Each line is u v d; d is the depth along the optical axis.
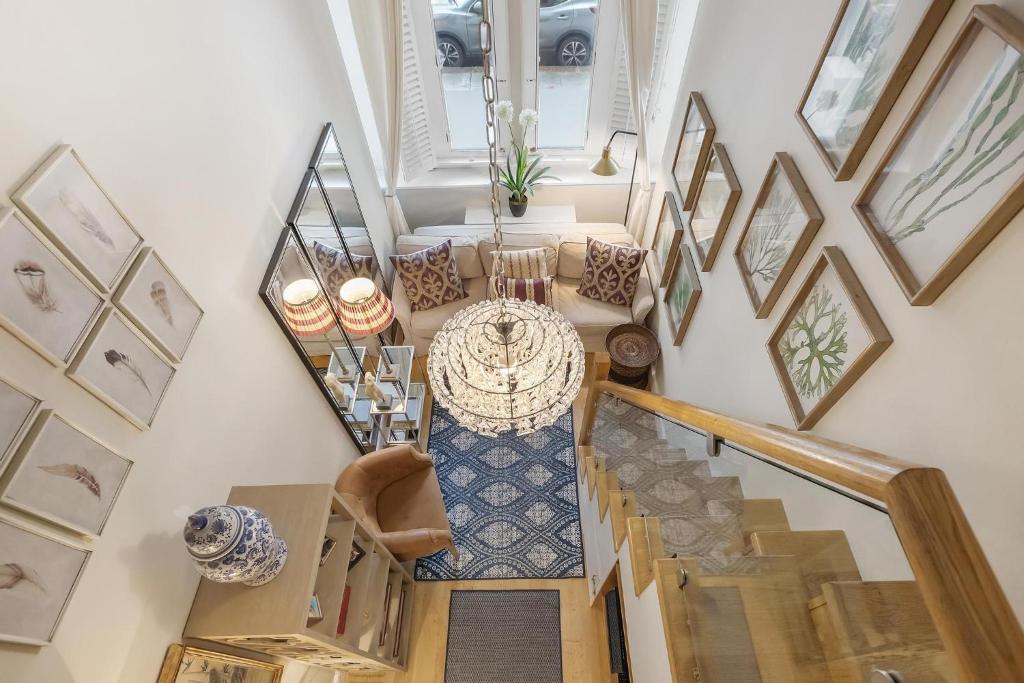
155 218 1.79
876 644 0.99
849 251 1.86
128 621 1.55
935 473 0.84
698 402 3.46
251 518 1.68
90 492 1.44
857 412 1.81
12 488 1.23
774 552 1.43
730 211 2.87
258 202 2.55
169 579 1.73
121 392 1.57
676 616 1.67
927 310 1.48
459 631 3.34
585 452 3.75
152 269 1.74
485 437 4.38
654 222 4.60
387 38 3.83
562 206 5.20
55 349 1.36
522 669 3.18
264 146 2.62
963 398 1.35
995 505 1.27
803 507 1.34
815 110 2.03
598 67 4.60
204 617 1.79
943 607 0.72
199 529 1.57
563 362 2.13
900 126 1.56
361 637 2.57
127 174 1.66
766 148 2.51
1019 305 1.19
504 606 3.44
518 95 4.87
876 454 1.01
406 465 3.38
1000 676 0.67
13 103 1.28
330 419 3.31
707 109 3.27
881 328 1.67
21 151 1.30
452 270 4.52
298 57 3.06
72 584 1.36
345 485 3.08
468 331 2.13
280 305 2.68
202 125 2.09
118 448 1.57
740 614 1.42
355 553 2.51
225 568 1.60
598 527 3.26
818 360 2.04
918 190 1.50
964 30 1.31
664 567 1.76
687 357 3.69
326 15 3.51
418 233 4.95
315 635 1.84
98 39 1.55
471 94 4.84
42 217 1.33
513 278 4.57
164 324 1.78
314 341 3.08
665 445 2.26
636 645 2.24
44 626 1.26
